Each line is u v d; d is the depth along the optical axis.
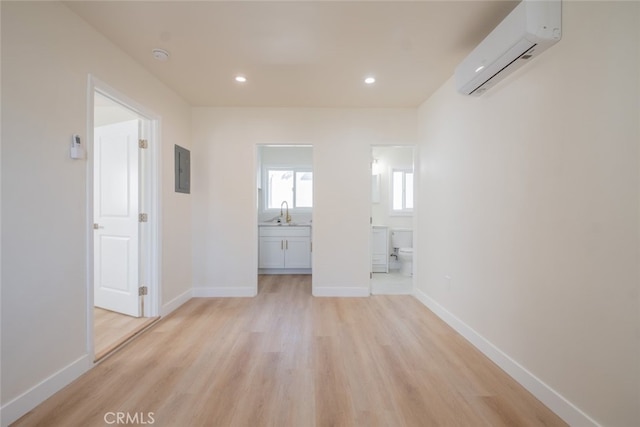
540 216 1.62
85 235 1.86
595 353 1.31
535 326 1.65
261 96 3.16
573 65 1.40
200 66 2.49
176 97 3.09
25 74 1.49
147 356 2.08
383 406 1.56
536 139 1.64
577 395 1.39
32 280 1.53
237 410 1.52
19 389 1.46
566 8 1.42
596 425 1.30
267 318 2.82
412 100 3.29
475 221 2.27
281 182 5.38
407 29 1.96
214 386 1.73
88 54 1.90
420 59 2.36
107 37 2.06
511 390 1.71
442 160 2.85
